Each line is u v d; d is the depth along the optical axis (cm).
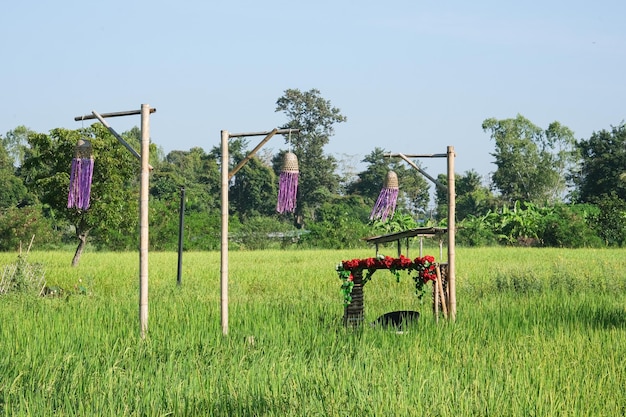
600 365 1092
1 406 885
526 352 1159
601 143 9012
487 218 6184
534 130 9638
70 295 1933
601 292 2092
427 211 10144
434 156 1608
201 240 5562
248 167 8912
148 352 1152
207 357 1123
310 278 2578
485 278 2441
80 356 1100
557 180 9394
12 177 8150
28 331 1310
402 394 904
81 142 1307
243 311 1616
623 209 6047
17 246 5516
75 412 867
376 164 9894
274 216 8775
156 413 861
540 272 2625
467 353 1169
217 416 861
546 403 897
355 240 5778
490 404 885
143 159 1379
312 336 1312
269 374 1009
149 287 2189
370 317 1622
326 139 9150
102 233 3247
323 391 919
